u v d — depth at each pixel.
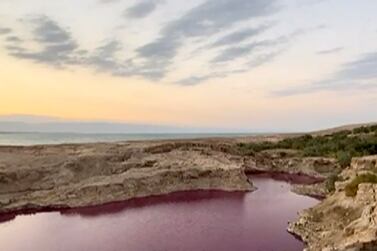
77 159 57.59
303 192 55.00
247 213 44.12
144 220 41.66
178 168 60.50
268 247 31.41
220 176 60.31
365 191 29.78
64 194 48.16
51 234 36.38
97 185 50.34
